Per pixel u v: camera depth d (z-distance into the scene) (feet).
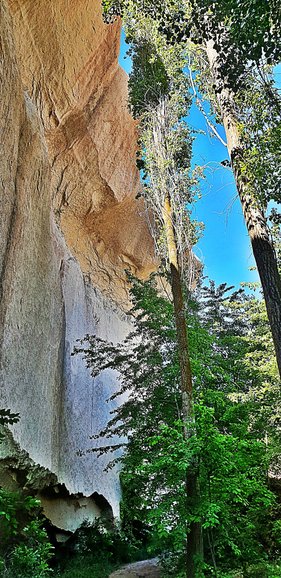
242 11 17.57
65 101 49.83
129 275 46.68
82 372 52.47
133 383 38.19
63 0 43.68
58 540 40.83
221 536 24.20
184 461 21.44
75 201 58.54
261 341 50.67
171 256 32.04
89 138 55.67
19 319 32.96
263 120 21.68
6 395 29.55
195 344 36.06
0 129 28.96
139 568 40.11
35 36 42.45
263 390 42.19
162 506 23.16
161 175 35.17
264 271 19.45
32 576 22.86
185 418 25.41
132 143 67.05
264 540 28.02
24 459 31.96
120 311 69.05
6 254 30.66
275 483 30.40
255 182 20.99
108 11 39.37
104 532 48.11
